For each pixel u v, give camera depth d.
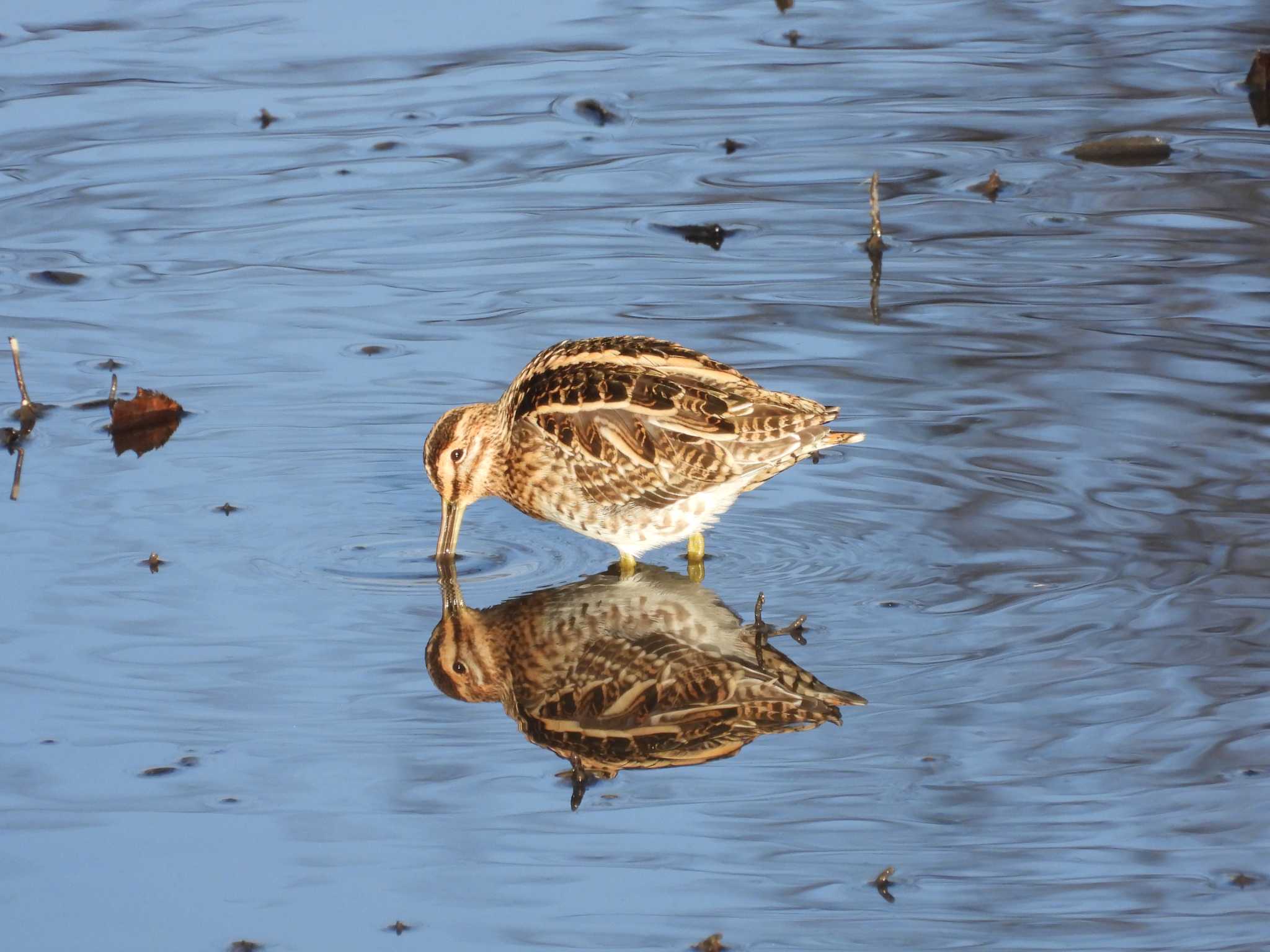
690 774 10.21
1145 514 13.15
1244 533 12.79
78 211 18.94
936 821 9.59
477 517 14.73
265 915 8.86
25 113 21.23
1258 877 8.99
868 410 14.80
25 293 17.22
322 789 10.04
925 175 19.72
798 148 20.56
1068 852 9.25
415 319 16.73
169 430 14.90
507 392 14.28
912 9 25.06
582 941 8.61
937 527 13.25
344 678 11.40
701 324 16.41
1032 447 14.20
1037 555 12.73
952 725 10.55
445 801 9.92
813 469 14.27
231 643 11.81
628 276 17.52
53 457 14.47
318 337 16.45
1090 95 21.64
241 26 24.28
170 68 22.73
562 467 13.50
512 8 25.12
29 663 11.43
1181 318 16.22
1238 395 14.79
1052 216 18.58
